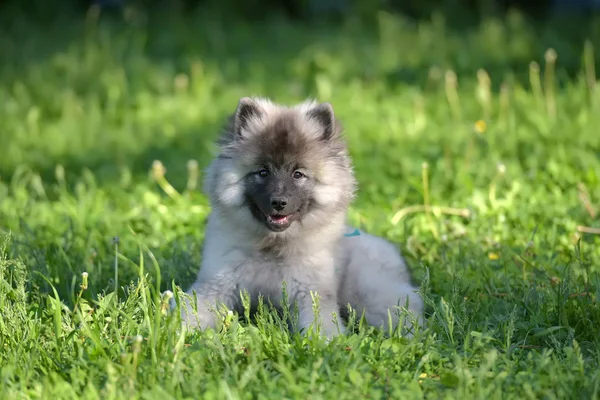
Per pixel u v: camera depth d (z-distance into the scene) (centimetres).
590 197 1066
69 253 877
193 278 832
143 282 684
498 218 982
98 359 627
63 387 587
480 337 652
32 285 766
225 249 758
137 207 1062
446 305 680
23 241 888
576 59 1792
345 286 783
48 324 698
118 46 2098
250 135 765
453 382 604
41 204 1096
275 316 696
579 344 691
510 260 851
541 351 683
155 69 1916
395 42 2133
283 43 2227
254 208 750
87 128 1509
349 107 1596
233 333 652
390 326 679
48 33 2366
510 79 1655
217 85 1820
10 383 588
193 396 580
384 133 1422
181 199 1093
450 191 1129
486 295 776
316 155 761
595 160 1183
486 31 2112
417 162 1230
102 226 980
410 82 1786
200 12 2608
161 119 1596
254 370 602
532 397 575
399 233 973
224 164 770
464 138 1344
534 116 1376
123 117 1605
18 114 1597
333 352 632
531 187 1120
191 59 2005
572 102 1462
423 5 2556
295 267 753
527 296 749
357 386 583
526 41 1961
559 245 916
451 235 928
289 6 2662
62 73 1919
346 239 804
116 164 1313
